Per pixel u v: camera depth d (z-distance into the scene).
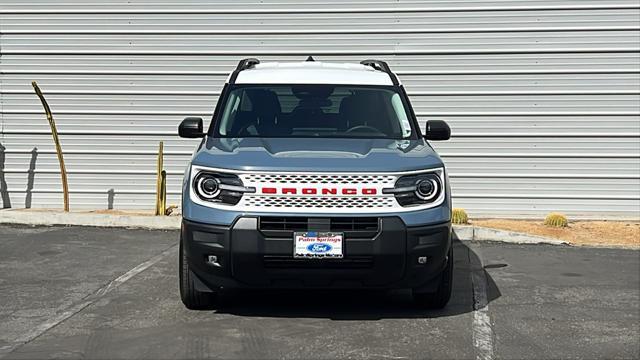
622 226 10.89
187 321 6.00
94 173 11.66
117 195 11.69
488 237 9.85
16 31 11.48
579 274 8.01
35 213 10.53
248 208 5.62
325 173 5.67
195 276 5.93
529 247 9.50
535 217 11.46
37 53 11.49
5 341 5.50
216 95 11.48
